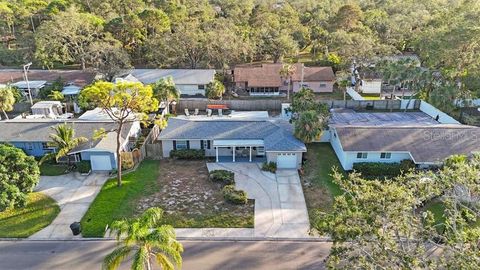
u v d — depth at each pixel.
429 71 52.91
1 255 25.25
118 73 63.16
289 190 33.22
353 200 20.22
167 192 32.94
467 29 52.88
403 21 83.44
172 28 80.62
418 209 28.95
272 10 101.00
